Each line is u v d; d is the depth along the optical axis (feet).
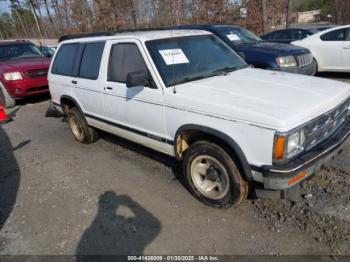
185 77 11.39
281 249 8.52
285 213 9.89
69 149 17.30
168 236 9.46
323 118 8.84
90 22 97.66
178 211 10.62
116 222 10.36
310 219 9.46
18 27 170.19
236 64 13.38
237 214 10.16
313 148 8.89
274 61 21.53
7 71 26.50
